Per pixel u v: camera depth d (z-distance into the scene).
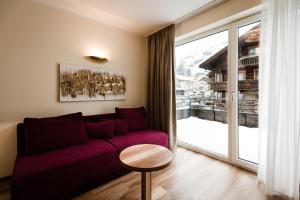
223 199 1.68
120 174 2.12
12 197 1.36
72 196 1.70
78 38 2.57
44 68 2.27
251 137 2.40
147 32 3.32
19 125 1.98
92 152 1.88
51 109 2.35
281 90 1.67
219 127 2.85
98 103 2.83
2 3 1.95
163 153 1.64
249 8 2.00
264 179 1.87
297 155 1.57
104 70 2.87
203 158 2.66
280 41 1.65
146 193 1.48
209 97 2.89
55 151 1.88
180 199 1.68
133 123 2.84
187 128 3.38
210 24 2.44
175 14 2.62
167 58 2.96
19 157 1.73
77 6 2.38
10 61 2.02
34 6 2.17
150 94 3.34
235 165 2.40
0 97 1.97
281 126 1.68
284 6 1.62
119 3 2.31
